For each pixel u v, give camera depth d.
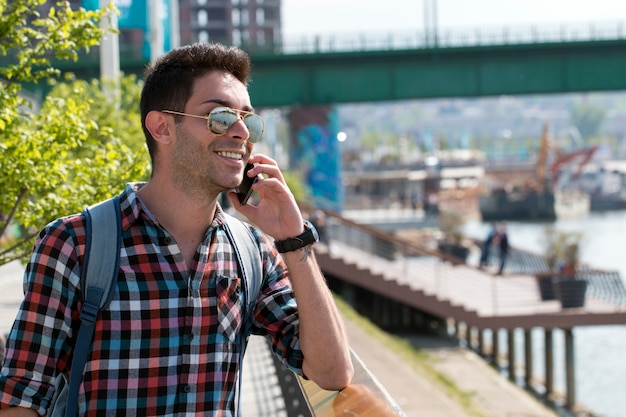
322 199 51.47
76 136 6.23
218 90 2.83
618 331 40.88
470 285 31.09
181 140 2.81
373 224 69.25
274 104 43.69
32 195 6.53
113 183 6.32
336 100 43.75
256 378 9.66
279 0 149.12
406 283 28.39
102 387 2.65
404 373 20.28
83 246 2.68
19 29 6.62
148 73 2.88
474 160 168.88
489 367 26.88
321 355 2.90
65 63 29.45
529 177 163.12
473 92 43.84
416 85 43.91
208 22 145.62
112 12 6.85
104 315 2.67
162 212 2.83
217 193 2.85
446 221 54.84
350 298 34.38
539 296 28.59
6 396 2.62
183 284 2.74
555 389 28.48
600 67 43.56
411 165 151.25
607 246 85.12
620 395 28.97
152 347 2.68
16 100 6.39
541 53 43.56
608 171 168.12
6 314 13.71
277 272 3.06
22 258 6.43
